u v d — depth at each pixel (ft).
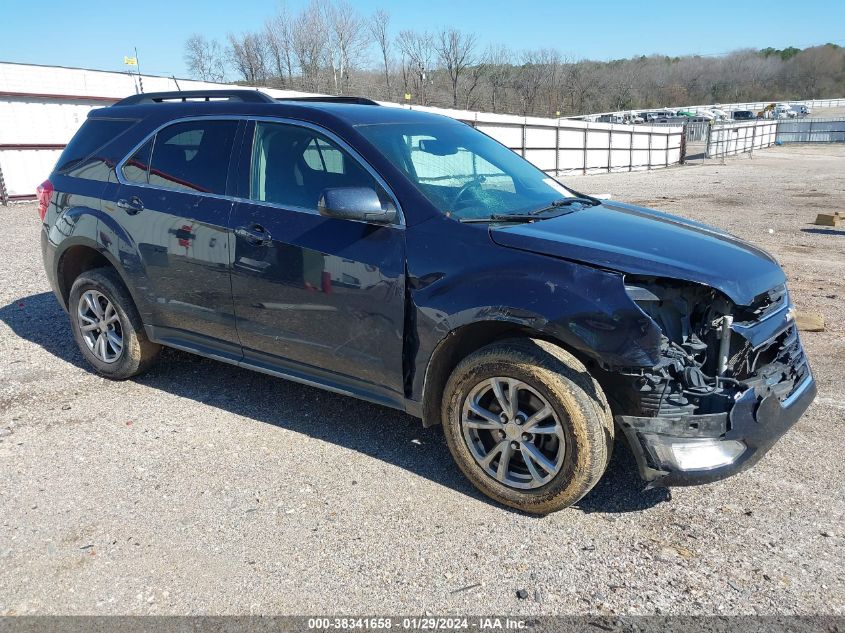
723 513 10.59
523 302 9.87
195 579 9.12
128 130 14.99
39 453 12.48
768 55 449.06
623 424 9.77
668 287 10.02
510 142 92.63
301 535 10.06
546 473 10.25
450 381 10.87
